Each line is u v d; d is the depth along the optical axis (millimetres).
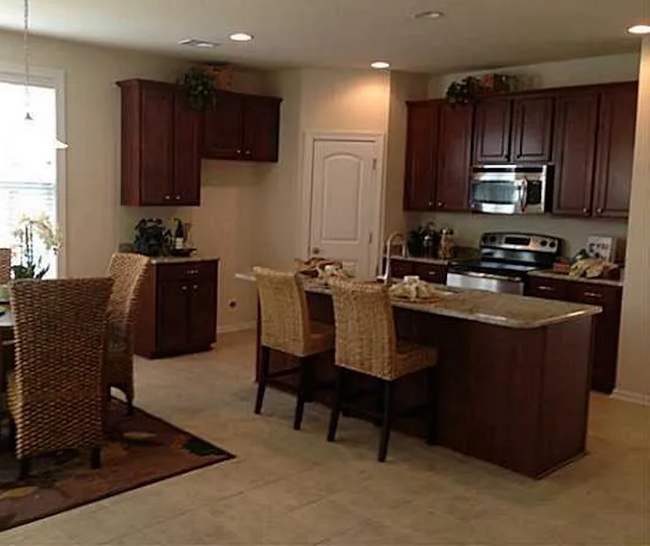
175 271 6223
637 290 5297
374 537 3121
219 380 5582
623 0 4211
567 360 3963
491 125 6574
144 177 6227
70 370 3617
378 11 4633
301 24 5074
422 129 7145
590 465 4035
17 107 5777
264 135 7145
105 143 6285
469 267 6465
